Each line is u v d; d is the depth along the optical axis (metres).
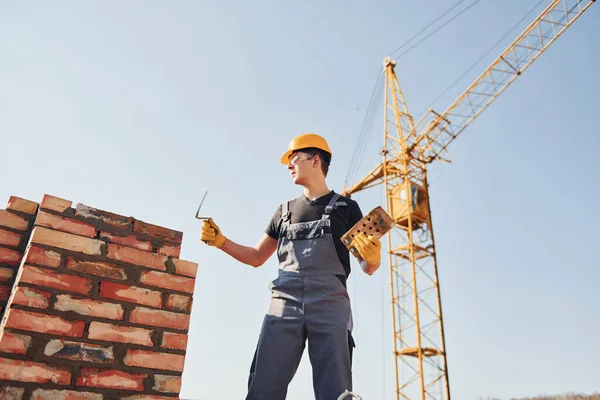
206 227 2.25
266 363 1.92
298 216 2.18
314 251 2.04
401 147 25.19
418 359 20.02
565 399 22.06
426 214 23.47
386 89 27.94
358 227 1.93
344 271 2.06
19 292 2.23
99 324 2.39
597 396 21.23
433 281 21.77
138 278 2.60
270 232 2.35
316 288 1.98
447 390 19.20
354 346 1.97
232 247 2.28
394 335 21.20
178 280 2.73
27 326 2.20
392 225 1.91
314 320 1.93
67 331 2.29
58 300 2.32
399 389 20.11
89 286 2.44
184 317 2.67
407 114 26.73
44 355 2.19
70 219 2.53
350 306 2.04
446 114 25.34
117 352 2.39
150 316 2.55
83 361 2.28
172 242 2.83
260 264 2.34
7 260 2.54
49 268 2.36
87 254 2.50
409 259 22.33
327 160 2.33
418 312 20.77
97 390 2.27
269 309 2.06
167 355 2.52
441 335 20.45
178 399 2.46
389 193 24.83
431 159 25.41
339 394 1.75
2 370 2.08
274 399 1.88
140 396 2.37
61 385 2.19
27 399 2.09
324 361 1.84
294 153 2.31
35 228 2.40
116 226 2.66
